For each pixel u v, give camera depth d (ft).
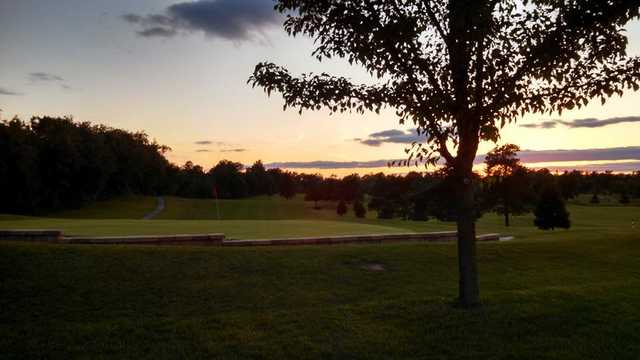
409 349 20.86
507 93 24.79
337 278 35.96
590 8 23.54
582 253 47.55
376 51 25.30
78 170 214.69
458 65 25.26
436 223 163.12
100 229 56.80
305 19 26.32
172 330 23.15
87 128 244.01
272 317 25.13
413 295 32.71
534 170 166.91
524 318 24.67
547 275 39.58
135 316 27.66
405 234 53.11
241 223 69.00
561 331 22.89
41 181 204.33
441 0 25.09
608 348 20.76
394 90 26.13
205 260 37.40
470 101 25.62
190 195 355.36
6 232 44.27
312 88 26.55
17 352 20.63
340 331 23.04
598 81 25.20
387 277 36.91
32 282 31.09
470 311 25.82
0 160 187.62
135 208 237.04
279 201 343.46
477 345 21.25
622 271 42.11
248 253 39.75
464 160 26.23
